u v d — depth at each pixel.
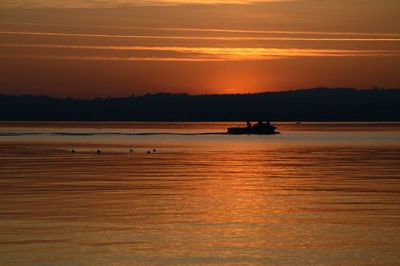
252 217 130.62
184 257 99.50
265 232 116.38
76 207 142.00
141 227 120.25
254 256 100.19
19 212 134.88
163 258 98.94
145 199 155.25
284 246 106.19
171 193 167.25
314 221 126.38
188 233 115.12
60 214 132.88
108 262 96.69
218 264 96.12
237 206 144.75
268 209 140.50
